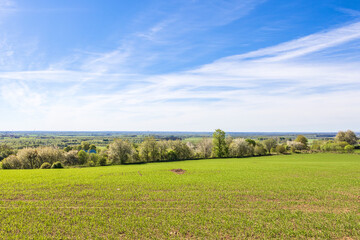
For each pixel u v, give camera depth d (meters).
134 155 86.44
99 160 77.56
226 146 99.44
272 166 60.31
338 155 97.00
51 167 63.44
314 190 30.39
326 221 18.91
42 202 23.23
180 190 29.77
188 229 16.91
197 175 43.47
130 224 17.72
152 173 46.25
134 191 28.84
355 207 23.12
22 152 72.50
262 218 19.50
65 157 81.19
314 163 68.44
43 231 16.30
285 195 27.66
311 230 17.03
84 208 21.52
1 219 18.47
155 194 27.39
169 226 17.44
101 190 29.12
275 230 16.91
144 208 21.95
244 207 22.77
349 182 36.50
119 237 15.56
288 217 19.80
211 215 20.09
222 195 27.28
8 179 36.75
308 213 21.00
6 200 23.94
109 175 42.91
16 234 15.79
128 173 46.12
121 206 22.50
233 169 53.47
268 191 29.59
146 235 15.91
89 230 16.59
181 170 51.00
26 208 21.19
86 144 131.62
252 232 16.56
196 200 24.98
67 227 17.00
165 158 91.31
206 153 101.81
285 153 107.81
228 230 16.88
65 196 25.95
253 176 42.25
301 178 40.22
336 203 24.41
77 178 38.53
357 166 59.34
